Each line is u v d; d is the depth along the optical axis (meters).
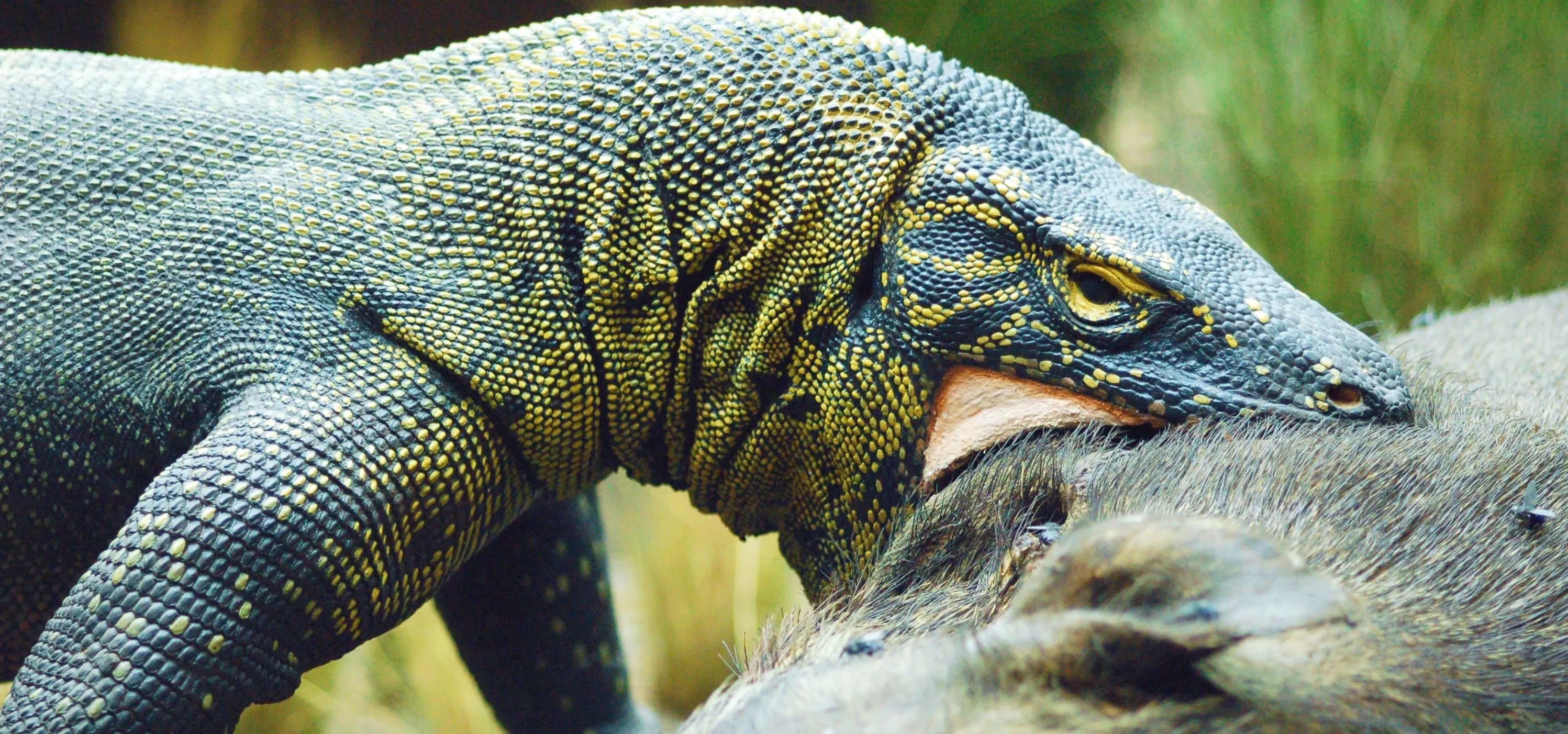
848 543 4.73
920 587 4.63
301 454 4.67
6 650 4.75
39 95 4.73
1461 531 4.57
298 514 4.66
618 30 4.74
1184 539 4.46
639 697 6.57
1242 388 4.65
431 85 4.75
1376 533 4.56
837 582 4.71
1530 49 6.11
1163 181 7.54
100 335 4.70
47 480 4.71
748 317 4.73
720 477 4.77
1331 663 4.49
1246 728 4.47
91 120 4.73
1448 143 6.24
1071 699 4.47
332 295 4.70
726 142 4.72
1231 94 6.72
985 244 4.68
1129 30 8.38
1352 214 6.37
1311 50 6.50
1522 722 4.50
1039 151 4.71
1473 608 4.54
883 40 4.73
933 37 8.65
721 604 6.47
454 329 4.70
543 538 4.87
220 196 4.71
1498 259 6.15
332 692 6.12
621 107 4.73
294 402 4.68
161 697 4.65
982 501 4.64
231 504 4.66
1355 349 4.66
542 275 4.72
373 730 6.19
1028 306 4.68
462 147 4.73
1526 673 4.52
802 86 4.72
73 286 4.70
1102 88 8.87
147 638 4.65
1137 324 4.66
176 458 4.71
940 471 4.69
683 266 4.73
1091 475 4.62
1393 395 4.65
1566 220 6.09
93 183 4.71
